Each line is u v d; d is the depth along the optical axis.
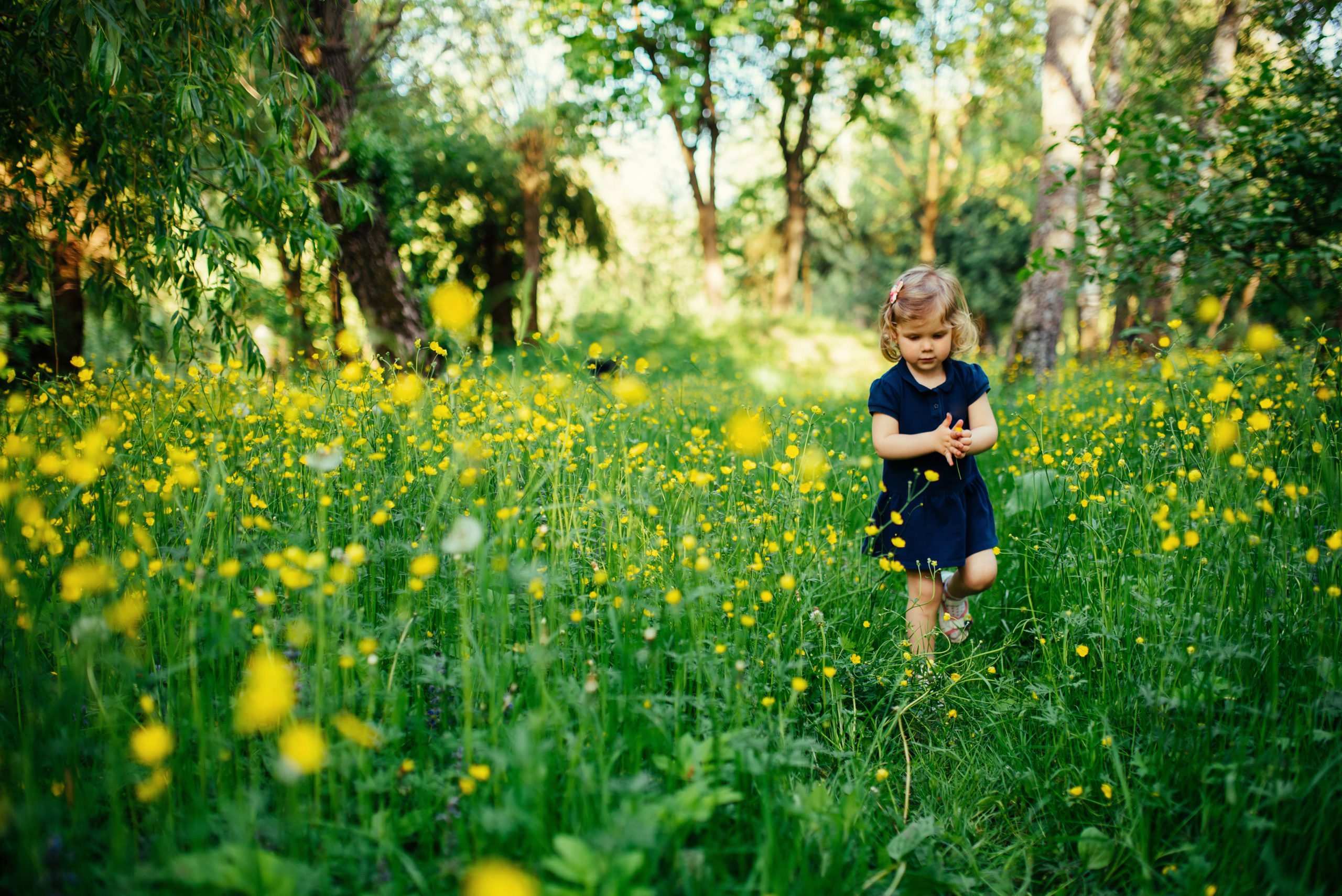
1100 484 3.03
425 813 1.38
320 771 1.36
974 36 18.95
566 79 16.47
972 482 2.48
